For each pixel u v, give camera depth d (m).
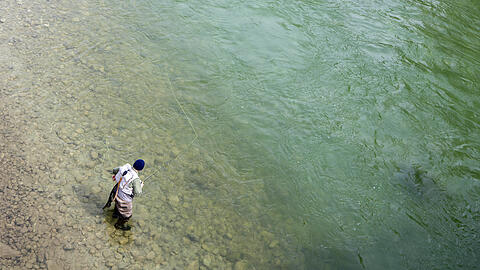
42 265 6.51
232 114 11.26
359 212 8.90
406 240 8.33
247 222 8.23
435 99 12.47
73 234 7.10
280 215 8.57
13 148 8.62
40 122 9.48
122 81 11.48
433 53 14.71
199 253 7.36
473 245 8.30
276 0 17.59
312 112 11.68
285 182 9.46
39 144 8.85
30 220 7.16
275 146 10.45
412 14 17.36
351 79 13.03
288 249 7.83
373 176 9.84
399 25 16.38
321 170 9.91
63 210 7.48
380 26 16.20
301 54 14.09
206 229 7.86
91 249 6.94
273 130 10.95
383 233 8.45
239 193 8.91
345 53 14.30
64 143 9.02
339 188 9.48
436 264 7.87
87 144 9.15
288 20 16.11
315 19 16.34
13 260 6.47
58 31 13.05
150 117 10.47
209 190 8.80
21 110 9.71
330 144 10.67
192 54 13.38
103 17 14.45
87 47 12.57
